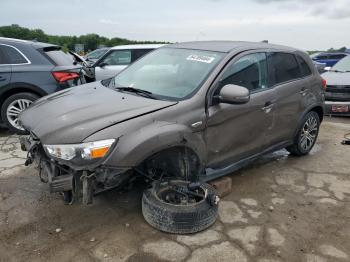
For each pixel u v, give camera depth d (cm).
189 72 376
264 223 341
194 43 446
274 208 371
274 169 475
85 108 327
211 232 321
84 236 309
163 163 335
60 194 342
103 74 878
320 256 297
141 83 393
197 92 344
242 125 384
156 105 325
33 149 323
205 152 348
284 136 465
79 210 349
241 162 408
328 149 568
